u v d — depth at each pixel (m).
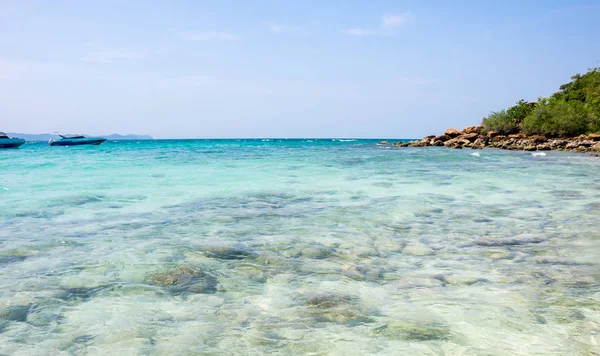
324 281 5.04
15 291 4.67
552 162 25.03
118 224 8.14
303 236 7.18
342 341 3.56
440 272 5.36
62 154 37.12
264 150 46.62
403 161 26.30
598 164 23.34
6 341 3.55
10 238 7.02
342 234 7.33
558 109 53.16
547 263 5.69
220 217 8.79
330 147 57.25
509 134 56.88
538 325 3.82
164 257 5.95
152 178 15.95
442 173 18.08
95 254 6.09
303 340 3.59
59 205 10.20
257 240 6.90
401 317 4.02
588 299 4.42
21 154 37.31
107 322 3.92
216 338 3.62
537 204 10.33
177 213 9.23
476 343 3.50
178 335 3.68
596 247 6.45
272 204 10.38
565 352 3.34
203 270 5.41
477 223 8.20
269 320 3.98
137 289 4.77
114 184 14.13
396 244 6.68
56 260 5.80
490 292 4.64
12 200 10.83
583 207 9.88
